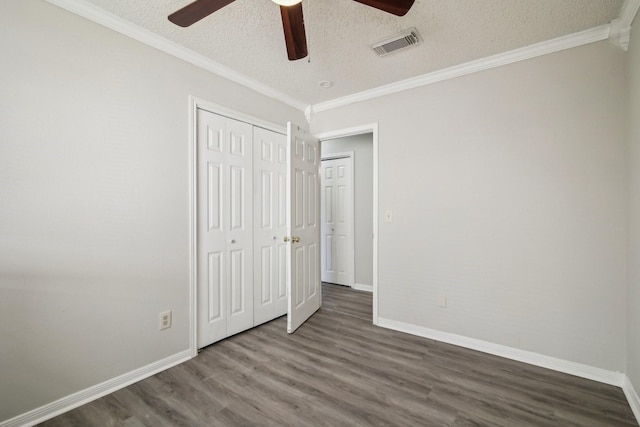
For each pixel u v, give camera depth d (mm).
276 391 1816
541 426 1532
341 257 4445
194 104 2268
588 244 1977
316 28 1919
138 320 1953
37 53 1560
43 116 1577
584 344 1986
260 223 2838
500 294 2285
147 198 2002
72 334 1674
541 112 2129
